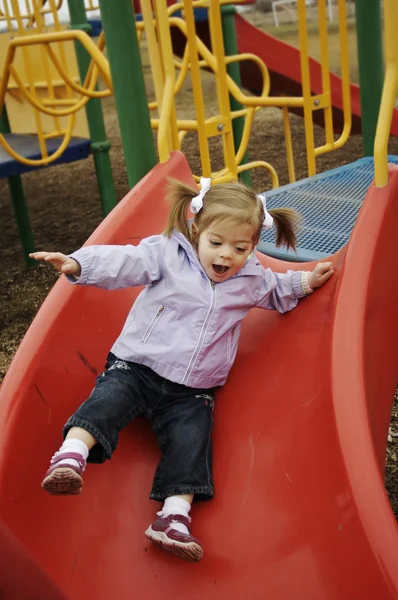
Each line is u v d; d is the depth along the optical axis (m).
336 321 1.47
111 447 1.44
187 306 1.60
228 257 1.58
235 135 4.66
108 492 1.46
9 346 3.34
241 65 5.11
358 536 1.17
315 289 1.70
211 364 1.59
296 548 1.26
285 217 1.80
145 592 1.30
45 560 1.28
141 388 1.57
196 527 1.40
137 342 1.60
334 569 1.19
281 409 1.49
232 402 1.60
